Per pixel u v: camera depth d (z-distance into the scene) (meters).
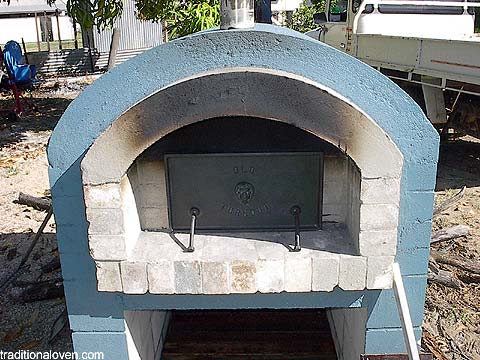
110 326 2.51
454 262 4.03
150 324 2.99
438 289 3.81
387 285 2.29
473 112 6.25
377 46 6.78
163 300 2.45
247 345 3.26
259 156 2.44
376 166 2.13
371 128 2.09
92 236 2.24
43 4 30.55
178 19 7.03
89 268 2.44
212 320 3.50
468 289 3.83
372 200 2.18
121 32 16.22
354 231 2.38
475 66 5.13
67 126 2.29
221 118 2.39
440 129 6.86
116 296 2.45
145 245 2.43
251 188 2.48
